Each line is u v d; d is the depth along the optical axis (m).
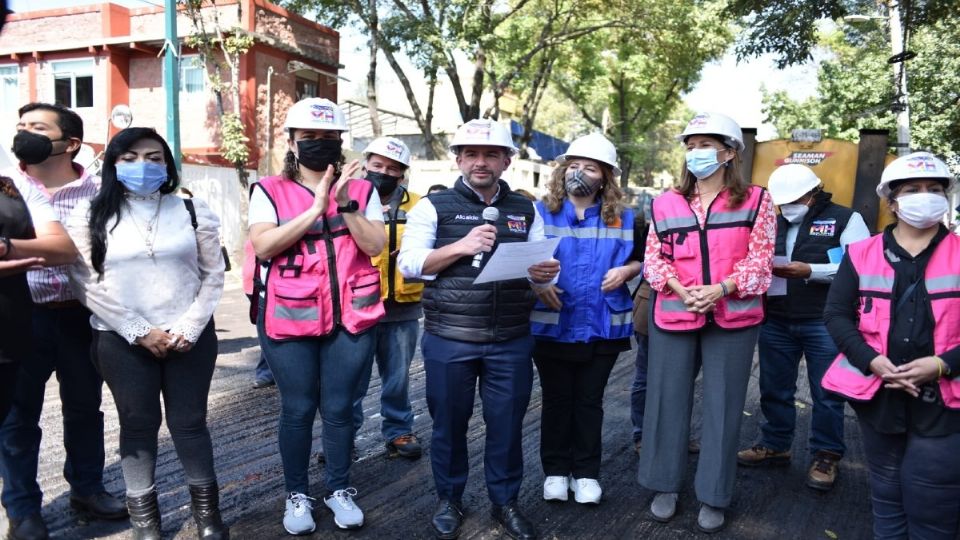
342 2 18.38
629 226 3.90
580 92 27.61
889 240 3.01
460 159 3.51
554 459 4.02
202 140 18.41
